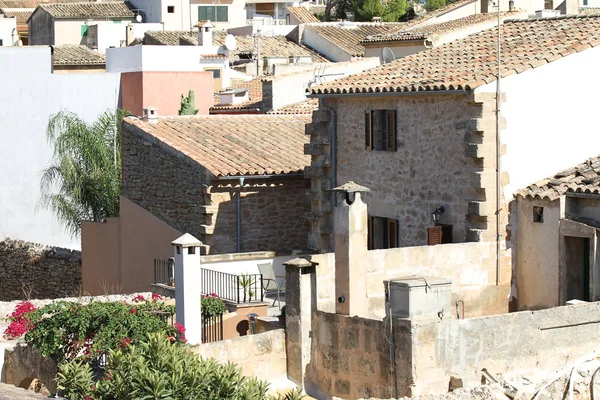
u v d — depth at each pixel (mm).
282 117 44469
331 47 74250
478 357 23328
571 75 32031
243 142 41000
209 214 37875
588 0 79562
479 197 30859
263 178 38500
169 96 59406
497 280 30781
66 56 74875
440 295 23391
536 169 31547
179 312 27359
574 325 24406
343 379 24938
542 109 31578
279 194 39062
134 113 57969
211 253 37938
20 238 53594
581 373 21844
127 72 57969
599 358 23703
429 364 22922
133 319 24812
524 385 21406
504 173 30969
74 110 55469
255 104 57250
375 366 23984
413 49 57688
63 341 24922
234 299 32688
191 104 56594
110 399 19969
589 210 29953
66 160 51625
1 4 120125
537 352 23922
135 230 41625
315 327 25797
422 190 32688
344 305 26172
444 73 32781
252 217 38594
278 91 55219
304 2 123062
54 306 25906
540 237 30609
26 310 26344
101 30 97875
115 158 52250
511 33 36469
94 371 24172
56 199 52531
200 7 107562
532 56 32125
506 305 31016
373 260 27703
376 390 23969
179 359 20375
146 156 41031
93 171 51812
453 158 31625
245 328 30188
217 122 42750
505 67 31266
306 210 39562
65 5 106062
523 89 31266
